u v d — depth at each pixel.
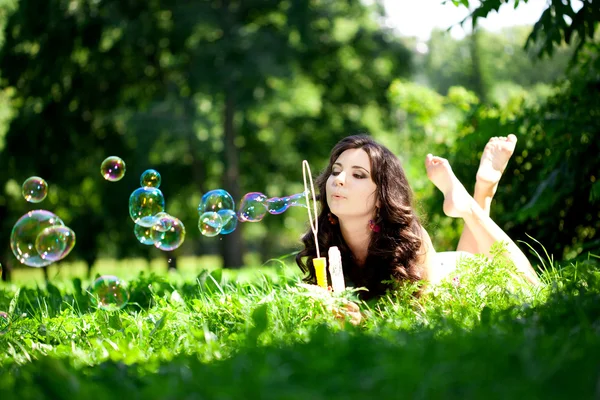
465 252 4.18
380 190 3.86
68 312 4.21
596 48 6.75
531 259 6.63
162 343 3.17
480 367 1.91
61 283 6.98
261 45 19.75
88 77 20.02
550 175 6.30
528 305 3.06
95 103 20.16
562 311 2.80
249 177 23.58
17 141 19.50
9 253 19.27
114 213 20.80
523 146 6.95
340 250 4.04
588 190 6.24
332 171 3.94
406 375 1.88
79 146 20.28
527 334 2.38
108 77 20.16
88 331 3.63
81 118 20.00
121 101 21.02
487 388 1.76
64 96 19.89
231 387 1.88
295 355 2.21
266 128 23.19
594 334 2.32
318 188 4.18
